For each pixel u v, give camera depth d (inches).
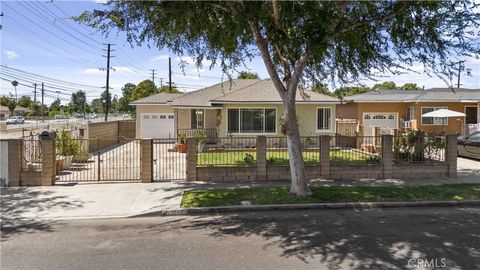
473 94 1064.2
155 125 1063.6
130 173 513.0
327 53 384.2
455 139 474.3
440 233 255.3
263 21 341.4
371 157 520.7
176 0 309.1
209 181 448.5
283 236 252.4
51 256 215.6
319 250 222.7
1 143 421.1
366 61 407.2
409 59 400.2
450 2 338.6
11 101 3695.9
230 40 363.3
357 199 352.2
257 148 453.4
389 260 205.0
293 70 384.2
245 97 815.1
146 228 277.3
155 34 377.7
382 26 377.7
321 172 461.4
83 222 295.1
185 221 297.1
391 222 286.2
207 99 892.6
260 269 193.9
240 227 276.8
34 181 425.1
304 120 835.4
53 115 3435.0
